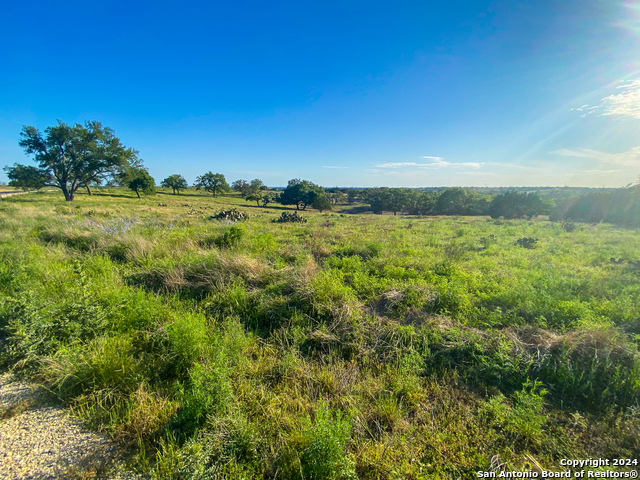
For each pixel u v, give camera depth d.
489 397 2.85
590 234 14.70
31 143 39.19
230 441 2.16
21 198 34.69
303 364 3.24
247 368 3.12
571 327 3.88
